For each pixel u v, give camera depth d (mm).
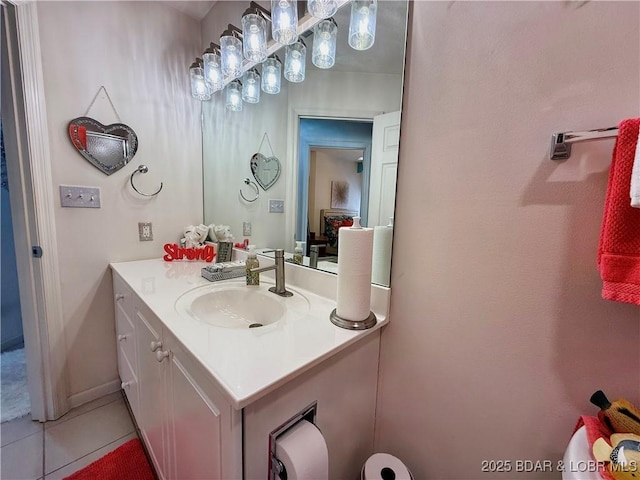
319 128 1122
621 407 566
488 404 791
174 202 1781
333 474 855
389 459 910
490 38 715
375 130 955
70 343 1477
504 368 755
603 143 584
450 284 828
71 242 1430
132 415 1450
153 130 1650
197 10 1700
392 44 892
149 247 1699
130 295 1212
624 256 521
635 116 559
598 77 587
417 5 841
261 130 1400
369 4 903
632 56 555
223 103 1651
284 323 851
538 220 673
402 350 953
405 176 896
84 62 1387
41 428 1381
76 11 1348
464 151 775
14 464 1190
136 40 1548
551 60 636
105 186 1509
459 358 830
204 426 655
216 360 636
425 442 932
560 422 689
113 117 1499
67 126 1361
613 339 613
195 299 1056
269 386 557
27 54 1217
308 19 1106
